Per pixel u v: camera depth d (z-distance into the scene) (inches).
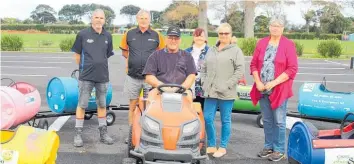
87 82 266.4
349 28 2591.0
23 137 178.1
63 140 285.4
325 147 191.3
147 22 269.6
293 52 237.5
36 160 175.2
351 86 632.4
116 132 313.3
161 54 226.8
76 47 267.3
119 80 625.6
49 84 314.5
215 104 252.1
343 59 1155.9
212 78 245.9
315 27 2630.4
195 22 2326.5
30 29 2733.8
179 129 194.5
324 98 313.6
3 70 733.9
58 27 2674.7
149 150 192.9
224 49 245.1
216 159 253.0
